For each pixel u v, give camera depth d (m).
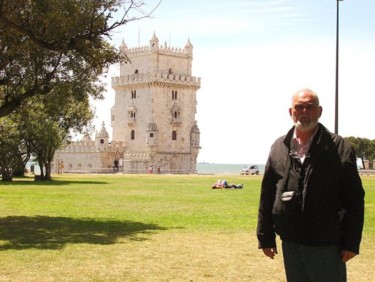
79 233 22.61
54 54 26.70
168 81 145.62
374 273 15.20
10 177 75.44
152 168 142.38
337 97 42.31
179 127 148.38
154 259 16.83
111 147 149.00
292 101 8.70
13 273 14.72
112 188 57.75
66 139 77.19
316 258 8.44
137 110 148.00
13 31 23.12
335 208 8.49
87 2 23.75
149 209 33.56
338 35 43.09
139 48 149.38
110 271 15.05
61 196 44.53
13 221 26.92
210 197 44.50
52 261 16.42
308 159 8.50
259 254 17.80
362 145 171.88
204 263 16.28
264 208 8.99
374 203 38.81
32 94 26.98
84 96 29.30
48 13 22.98
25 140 72.94
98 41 24.02
